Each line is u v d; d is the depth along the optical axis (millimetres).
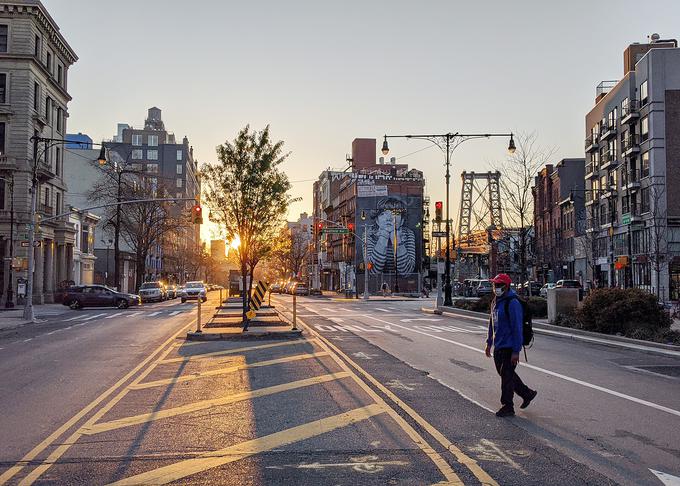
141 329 23250
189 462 6238
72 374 12156
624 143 54250
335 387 10367
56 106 53312
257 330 19828
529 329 8484
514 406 8953
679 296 45875
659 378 11664
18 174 46438
